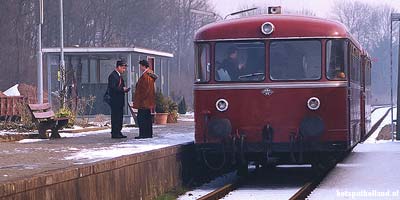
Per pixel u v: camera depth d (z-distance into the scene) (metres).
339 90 34.25
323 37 34.47
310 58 34.50
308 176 39.12
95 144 37.38
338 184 33.97
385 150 52.53
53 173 21.77
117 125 42.31
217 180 38.88
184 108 99.31
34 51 141.00
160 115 64.31
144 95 41.97
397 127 62.62
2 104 59.81
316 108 34.19
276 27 34.69
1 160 28.66
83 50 70.50
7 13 136.12
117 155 30.02
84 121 59.44
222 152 34.25
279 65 34.59
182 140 39.44
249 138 34.44
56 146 36.50
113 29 156.62
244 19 35.50
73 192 22.98
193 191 33.66
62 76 63.41
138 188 28.66
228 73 34.84
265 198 30.27
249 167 45.09
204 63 35.16
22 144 38.31
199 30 35.84
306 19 35.00
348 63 35.38
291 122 34.25
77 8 147.38
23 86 104.94
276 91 34.38
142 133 42.34
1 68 134.88
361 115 47.44
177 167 33.94
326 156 36.66
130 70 69.88
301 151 34.06
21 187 19.73
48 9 142.62
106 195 25.53
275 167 44.09
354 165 42.25
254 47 34.84
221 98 34.72
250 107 34.50
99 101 71.56
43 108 45.12
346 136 34.16
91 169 24.33
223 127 33.91
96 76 71.50
